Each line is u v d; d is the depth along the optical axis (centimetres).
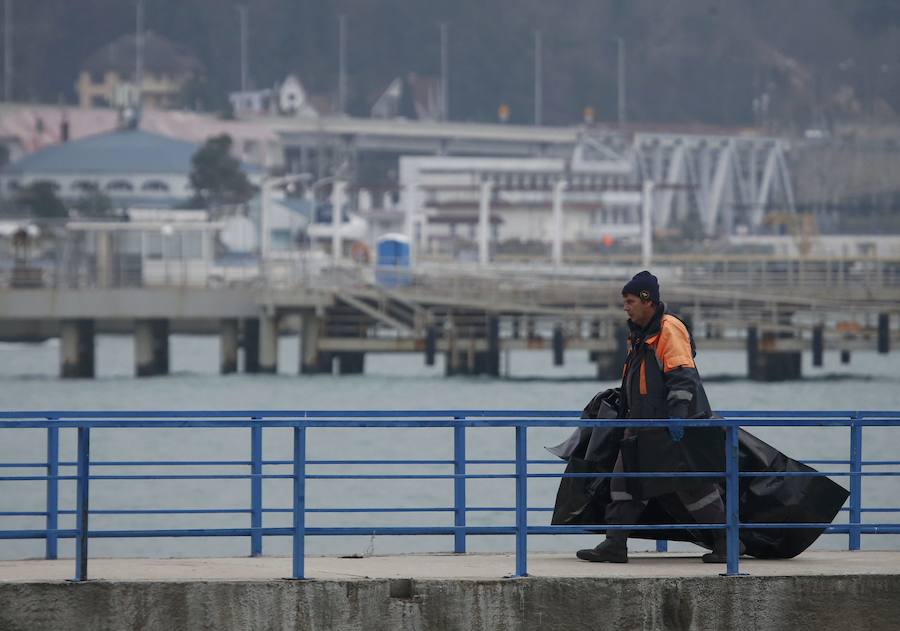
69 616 4131
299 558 4312
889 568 4516
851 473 4909
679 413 4403
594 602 4275
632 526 4456
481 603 4241
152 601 4147
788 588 4328
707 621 4294
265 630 4172
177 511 4712
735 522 4384
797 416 5119
